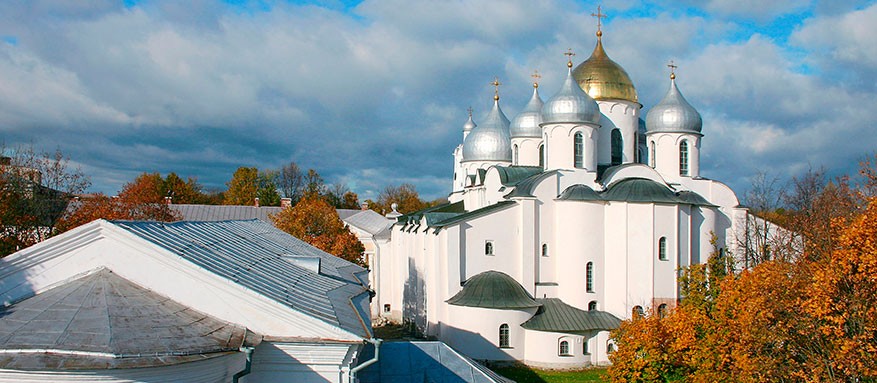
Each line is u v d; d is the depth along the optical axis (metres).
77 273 16.75
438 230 55.44
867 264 23.94
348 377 17.30
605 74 63.97
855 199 37.06
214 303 16.86
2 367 13.10
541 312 53.19
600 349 52.25
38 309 15.10
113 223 16.88
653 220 53.56
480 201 68.81
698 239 57.06
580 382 46.75
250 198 136.62
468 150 78.81
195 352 14.51
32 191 52.25
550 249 56.03
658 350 31.58
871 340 24.58
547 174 56.31
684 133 61.97
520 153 69.88
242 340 16.05
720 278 41.25
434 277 56.16
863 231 24.77
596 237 54.56
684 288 42.53
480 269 55.16
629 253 53.69
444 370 24.80
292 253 27.80
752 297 27.72
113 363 13.47
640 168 58.69
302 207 67.38
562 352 51.44
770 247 59.06
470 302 52.03
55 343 13.73
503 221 55.78
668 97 63.06
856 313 24.38
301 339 16.88
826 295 24.27
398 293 75.81
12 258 16.27
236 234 27.42
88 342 13.87
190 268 16.77
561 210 55.59
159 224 20.78
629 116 64.19
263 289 17.78
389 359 25.14
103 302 15.46
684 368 31.64
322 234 65.69
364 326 19.34
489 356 51.44
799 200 70.56
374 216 93.12
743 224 61.97
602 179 58.19
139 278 16.77
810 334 25.78
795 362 26.12
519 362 51.88
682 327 31.03
